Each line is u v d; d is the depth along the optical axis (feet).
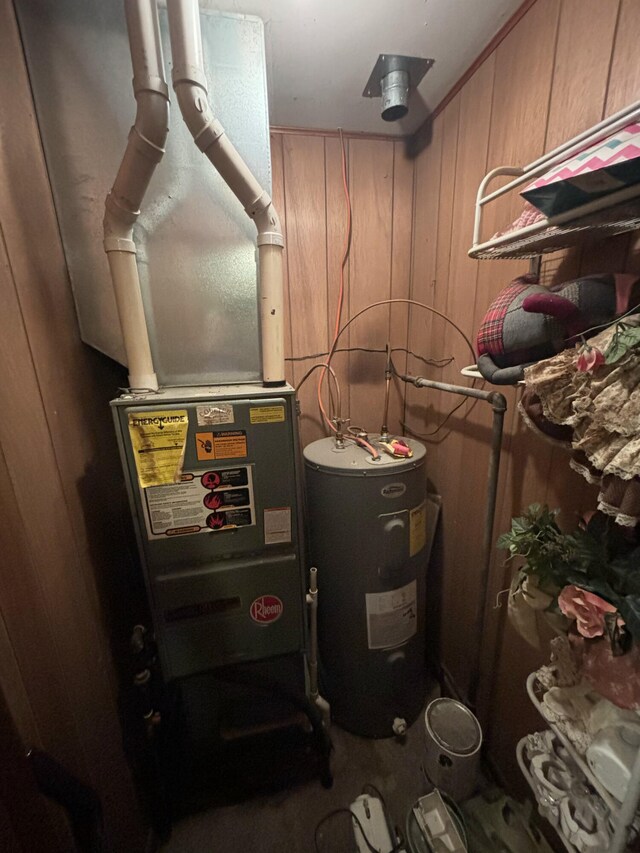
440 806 3.30
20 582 2.01
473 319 3.80
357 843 3.39
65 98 2.61
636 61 2.09
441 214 4.20
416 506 3.92
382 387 5.33
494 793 3.50
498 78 3.17
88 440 3.07
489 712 4.03
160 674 3.18
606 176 1.55
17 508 2.03
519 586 2.47
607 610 1.78
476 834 3.18
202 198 2.94
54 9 2.49
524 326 2.38
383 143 4.61
